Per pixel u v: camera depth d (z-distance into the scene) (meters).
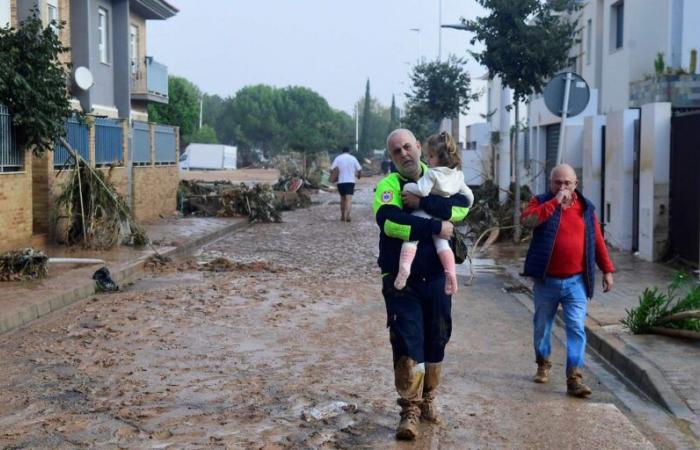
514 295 12.44
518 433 6.21
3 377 7.69
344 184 25.98
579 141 19.66
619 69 25.98
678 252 14.36
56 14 24.47
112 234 16.81
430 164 6.16
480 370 8.11
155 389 7.29
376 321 10.30
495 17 18.12
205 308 11.00
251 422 6.39
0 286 11.90
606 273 7.56
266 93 112.81
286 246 19.12
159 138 25.73
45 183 17.42
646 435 6.39
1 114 15.28
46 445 5.91
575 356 7.25
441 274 6.09
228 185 28.67
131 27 31.66
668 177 14.64
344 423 6.37
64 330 9.69
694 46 23.05
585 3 29.73
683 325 8.97
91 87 26.08
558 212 7.36
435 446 5.89
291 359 8.39
